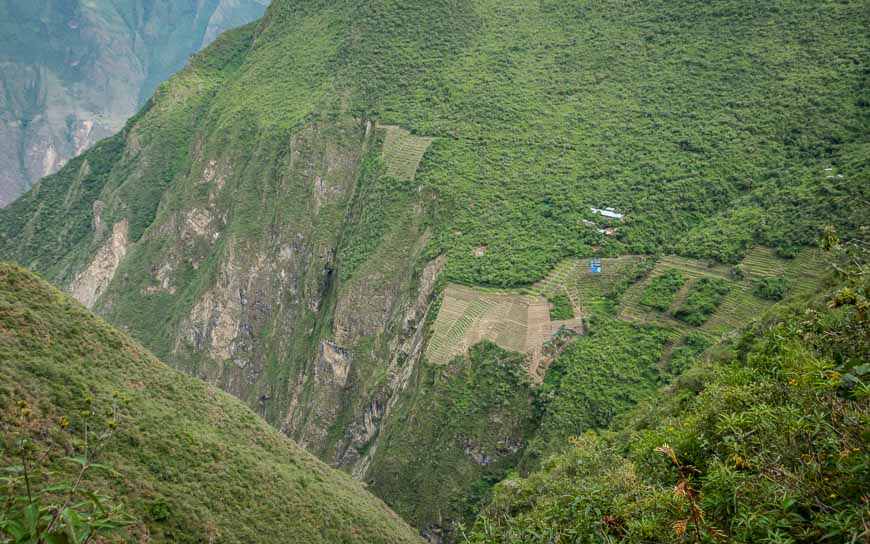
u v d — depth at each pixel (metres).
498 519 21.22
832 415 12.98
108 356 45.03
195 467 39.88
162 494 35.09
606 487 20.48
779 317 44.19
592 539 15.12
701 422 19.67
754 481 13.12
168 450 39.47
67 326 44.16
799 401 14.81
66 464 31.41
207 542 34.56
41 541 8.36
